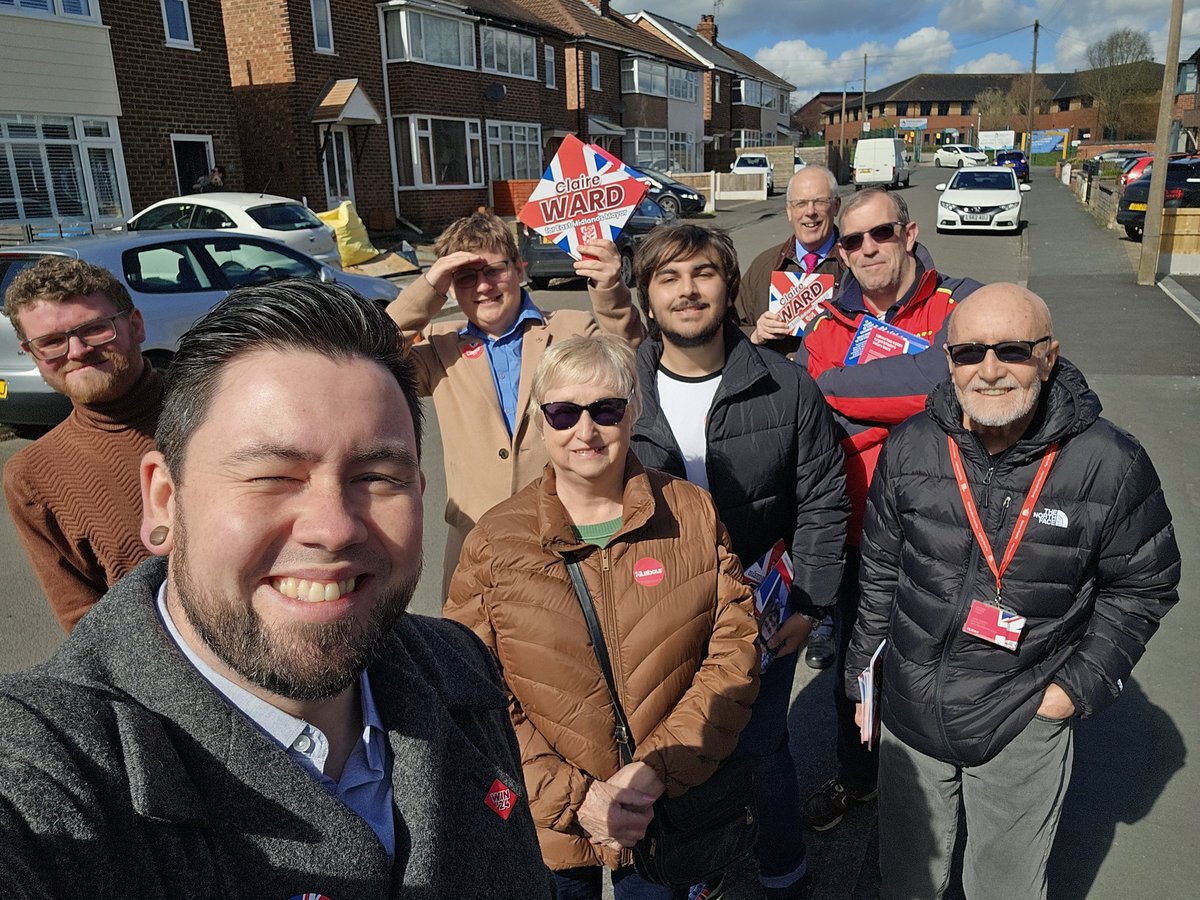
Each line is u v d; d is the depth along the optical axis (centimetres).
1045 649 195
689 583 184
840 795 278
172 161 1521
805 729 336
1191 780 285
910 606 206
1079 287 1226
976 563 197
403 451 87
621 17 3978
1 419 647
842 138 5869
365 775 99
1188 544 450
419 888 93
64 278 196
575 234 268
